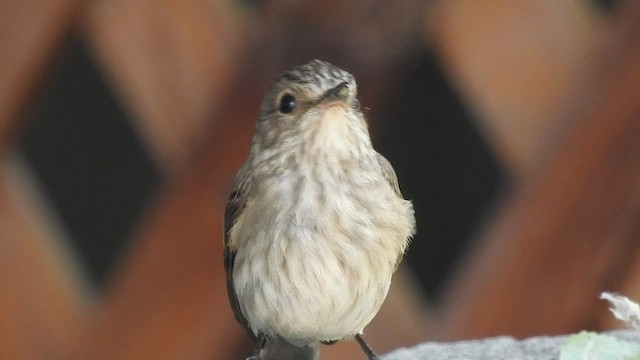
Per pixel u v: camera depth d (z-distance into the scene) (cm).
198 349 303
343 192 295
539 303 302
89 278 308
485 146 313
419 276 314
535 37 302
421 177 314
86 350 305
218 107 303
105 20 304
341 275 295
